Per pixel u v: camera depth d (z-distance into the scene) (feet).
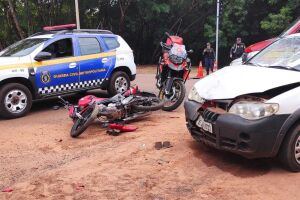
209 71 72.59
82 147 23.00
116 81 37.68
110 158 20.59
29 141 24.61
